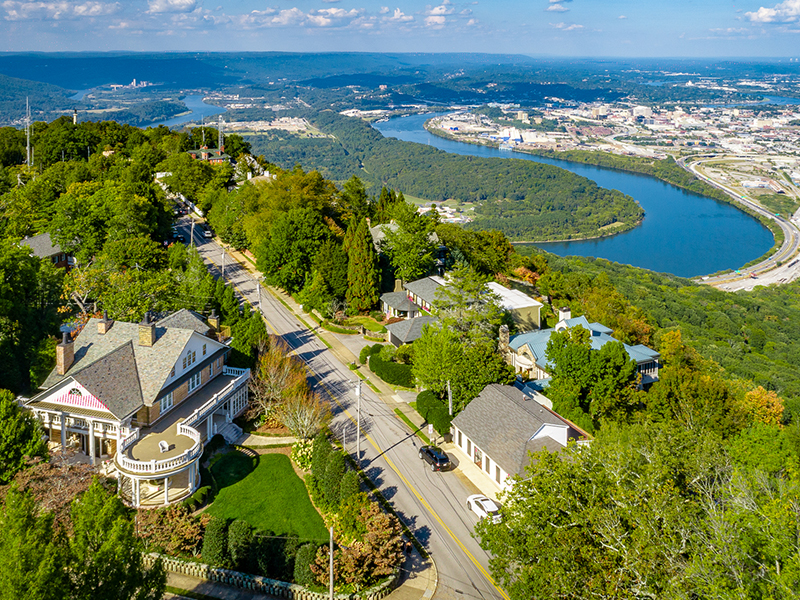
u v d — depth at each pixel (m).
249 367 66.75
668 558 32.72
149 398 53.25
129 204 104.12
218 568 42.94
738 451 53.97
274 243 102.44
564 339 71.75
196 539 44.91
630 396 68.62
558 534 35.91
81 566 29.86
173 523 45.06
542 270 139.12
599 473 38.91
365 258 95.88
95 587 29.97
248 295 103.81
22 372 65.25
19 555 27.72
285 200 125.12
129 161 165.75
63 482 40.47
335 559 42.28
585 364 67.88
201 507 49.72
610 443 42.94
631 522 35.28
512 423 57.75
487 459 57.12
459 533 49.34
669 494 36.91
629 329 95.56
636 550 32.88
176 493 49.72
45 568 27.34
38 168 170.50
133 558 32.06
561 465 39.81
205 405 56.53
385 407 70.12
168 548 44.16
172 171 168.62
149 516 45.12
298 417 58.47
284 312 98.25
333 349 85.25
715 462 43.12
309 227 102.44
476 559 46.59
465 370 65.00
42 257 99.75
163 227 124.25
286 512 49.94
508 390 63.97
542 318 101.69
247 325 68.31
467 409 62.59
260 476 54.41
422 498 53.59
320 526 48.62
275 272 103.38
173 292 80.12
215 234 139.88
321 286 95.75
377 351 80.56
